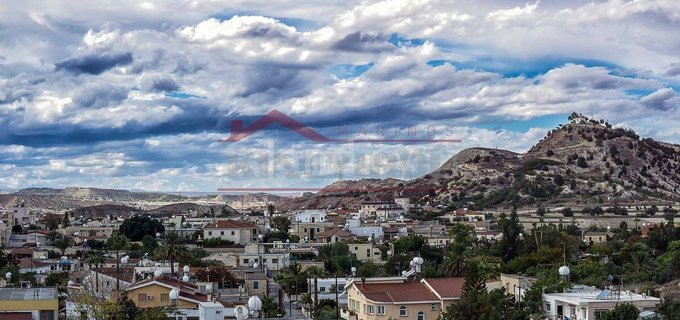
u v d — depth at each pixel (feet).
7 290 439.63
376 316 440.04
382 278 476.95
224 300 513.45
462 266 636.07
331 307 563.07
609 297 428.15
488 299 406.00
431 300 443.73
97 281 502.79
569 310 428.15
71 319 433.48
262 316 453.99
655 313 403.95
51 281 621.31
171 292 450.30
